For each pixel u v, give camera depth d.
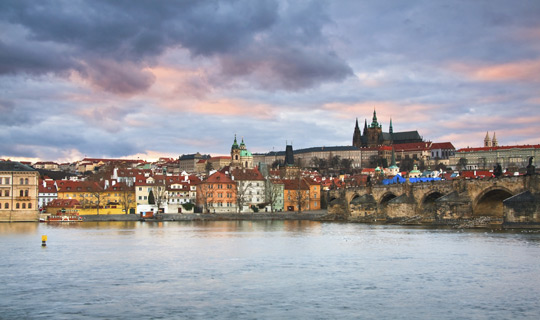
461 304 80.94
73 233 197.12
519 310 77.75
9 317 75.38
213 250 141.12
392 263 116.81
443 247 143.50
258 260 122.50
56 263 118.44
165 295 87.00
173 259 124.25
